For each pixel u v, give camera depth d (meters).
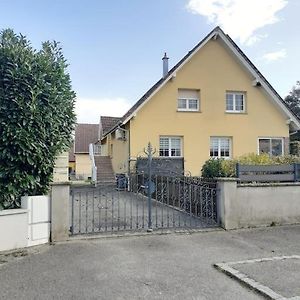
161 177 13.16
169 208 11.80
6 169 7.23
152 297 4.56
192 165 20.22
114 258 6.25
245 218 8.91
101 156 27.17
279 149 22.00
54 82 8.08
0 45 7.75
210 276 5.35
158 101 20.02
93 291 4.76
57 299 4.51
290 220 9.38
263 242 7.52
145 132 19.70
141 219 9.98
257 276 5.21
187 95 20.80
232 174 10.06
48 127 7.74
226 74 21.20
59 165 9.58
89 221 9.81
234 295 4.64
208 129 20.67
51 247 6.97
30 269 5.68
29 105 7.28
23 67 7.42
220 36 20.86
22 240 6.93
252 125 21.45
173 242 7.43
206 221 9.35
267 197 9.19
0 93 7.25
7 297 4.58
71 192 8.52
